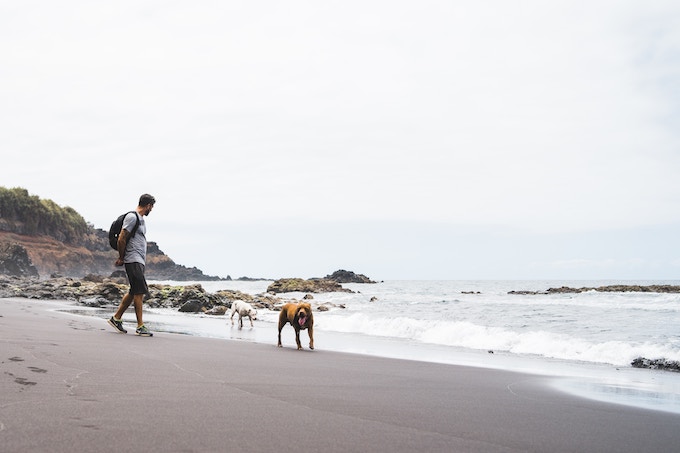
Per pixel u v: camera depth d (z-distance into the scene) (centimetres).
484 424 390
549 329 1677
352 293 6944
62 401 372
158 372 536
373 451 298
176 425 328
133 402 386
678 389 669
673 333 1512
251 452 282
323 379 584
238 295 3606
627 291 5756
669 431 396
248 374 578
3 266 14088
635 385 689
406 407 443
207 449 282
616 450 334
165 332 1232
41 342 715
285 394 468
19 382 430
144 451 271
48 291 3591
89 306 2584
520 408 468
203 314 2525
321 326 1777
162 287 3575
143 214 1018
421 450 306
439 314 2419
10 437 278
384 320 1705
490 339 1300
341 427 352
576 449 331
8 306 1947
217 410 379
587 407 490
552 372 805
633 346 1107
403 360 859
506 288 10119
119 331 1011
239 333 1401
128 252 989
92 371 510
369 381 592
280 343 1071
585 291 6072
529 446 331
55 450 262
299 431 334
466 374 713
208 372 566
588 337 1436
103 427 312
